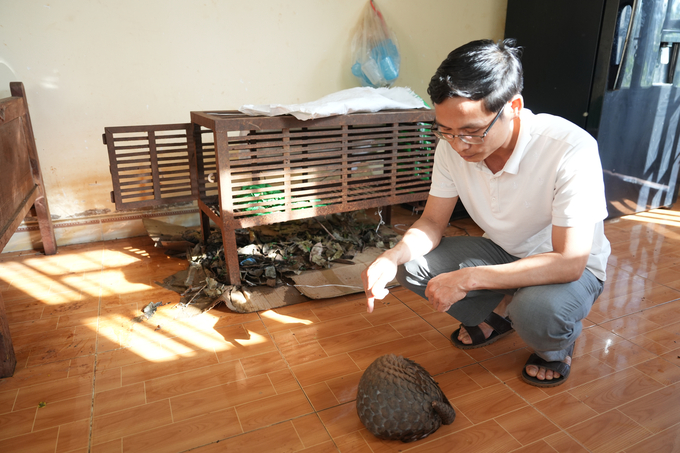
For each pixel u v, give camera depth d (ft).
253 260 7.52
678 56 9.51
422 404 4.08
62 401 4.77
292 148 6.84
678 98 9.93
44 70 8.09
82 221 9.06
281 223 9.03
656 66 9.36
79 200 8.93
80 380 5.10
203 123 6.81
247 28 9.21
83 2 8.02
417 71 10.98
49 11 7.88
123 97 8.70
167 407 4.67
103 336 5.95
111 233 9.32
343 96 7.59
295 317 6.40
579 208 3.89
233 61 9.28
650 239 8.99
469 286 4.07
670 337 5.79
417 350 5.61
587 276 4.52
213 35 9.00
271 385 4.99
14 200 6.52
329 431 4.34
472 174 4.62
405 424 4.03
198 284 7.23
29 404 4.73
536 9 10.19
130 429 4.38
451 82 3.36
